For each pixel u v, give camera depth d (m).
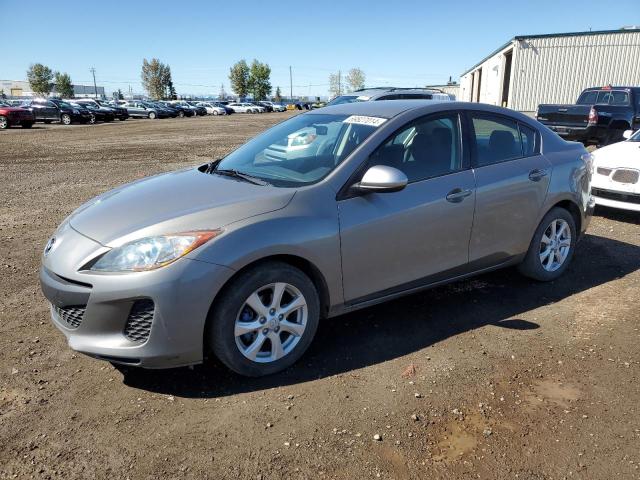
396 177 3.18
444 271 3.83
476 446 2.56
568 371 3.23
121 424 2.71
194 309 2.80
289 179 3.44
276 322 3.10
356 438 2.60
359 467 2.41
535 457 2.48
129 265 2.77
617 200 6.71
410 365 3.28
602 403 2.90
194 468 2.40
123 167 12.33
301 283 3.13
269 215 3.02
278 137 4.12
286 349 3.20
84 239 2.99
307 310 3.20
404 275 3.60
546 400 2.93
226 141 20.09
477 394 2.98
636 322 3.90
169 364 2.87
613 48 22.11
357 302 3.46
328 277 3.23
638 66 21.98
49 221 6.90
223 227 2.90
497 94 28.50
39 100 35.12
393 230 3.44
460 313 4.04
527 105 23.75
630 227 6.65
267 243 2.94
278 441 2.58
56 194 8.87
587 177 4.76
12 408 2.83
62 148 17.02
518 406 2.87
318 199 3.21
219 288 2.84
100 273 2.80
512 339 3.63
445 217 3.69
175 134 24.20
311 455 2.49
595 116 13.46
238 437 2.61
